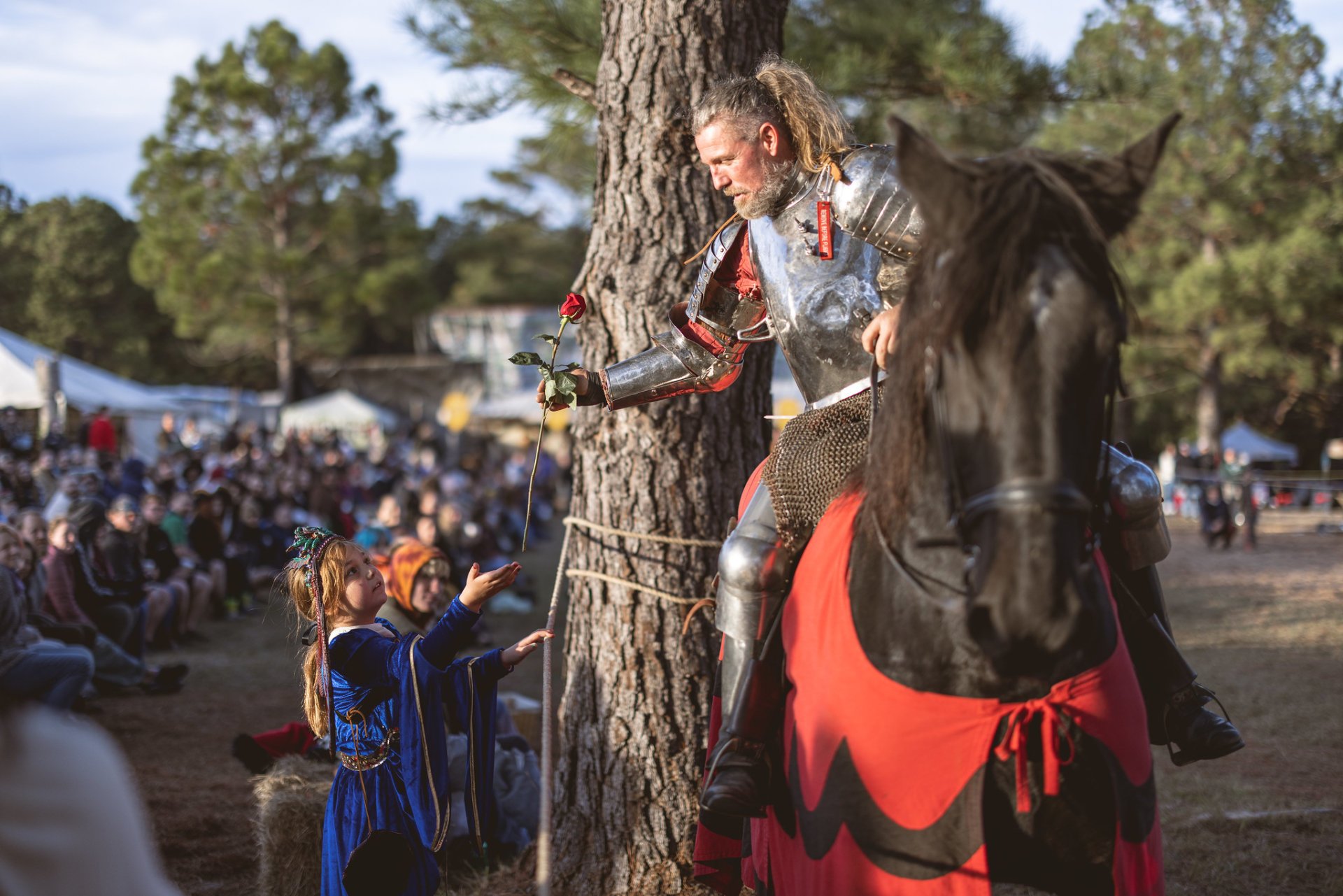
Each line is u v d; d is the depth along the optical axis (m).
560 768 4.04
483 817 3.32
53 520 8.30
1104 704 2.11
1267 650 9.38
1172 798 5.35
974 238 1.86
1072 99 7.60
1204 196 25.53
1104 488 2.10
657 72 3.86
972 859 2.08
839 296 2.56
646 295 3.88
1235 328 26.34
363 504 20.06
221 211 37.88
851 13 7.23
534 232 52.31
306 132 36.84
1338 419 36.06
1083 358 1.80
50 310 44.81
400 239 38.62
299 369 45.25
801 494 2.49
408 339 51.44
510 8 6.71
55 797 1.49
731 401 3.98
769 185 2.65
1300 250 24.55
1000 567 1.77
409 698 3.21
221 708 7.92
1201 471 25.31
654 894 3.79
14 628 4.58
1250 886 4.15
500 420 40.56
